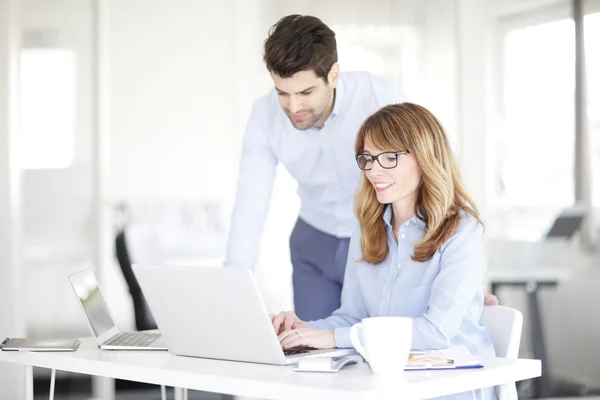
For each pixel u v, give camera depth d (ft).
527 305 15.51
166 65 17.20
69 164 15.90
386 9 16.62
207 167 17.51
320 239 10.49
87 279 7.83
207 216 17.43
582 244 15.42
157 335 7.92
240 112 17.71
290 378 5.73
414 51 16.42
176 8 17.30
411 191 7.59
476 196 15.69
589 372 15.34
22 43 15.44
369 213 7.89
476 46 15.78
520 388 15.25
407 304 7.64
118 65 16.66
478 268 7.31
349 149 9.84
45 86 15.69
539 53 15.52
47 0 15.76
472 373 5.82
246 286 6.19
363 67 16.84
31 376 7.42
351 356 6.54
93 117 16.30
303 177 10.19
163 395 8.80
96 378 15.33
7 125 14.96
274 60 8.67
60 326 15.44
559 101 15.46
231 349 6.50
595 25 15.37
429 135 7.53
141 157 16.84
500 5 15.70
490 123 15.76
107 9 16.49
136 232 16.65
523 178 15.64
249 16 17.75
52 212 15.60
